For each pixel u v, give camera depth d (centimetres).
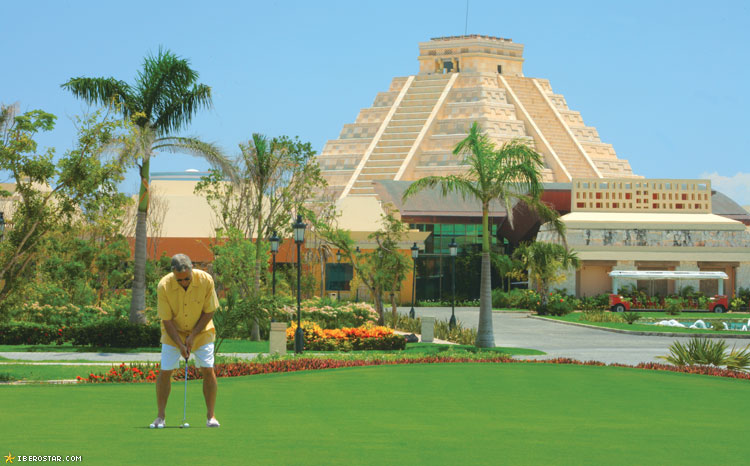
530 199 3775
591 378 2036
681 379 2084
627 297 7488
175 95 3566
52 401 1402
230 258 4594
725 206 9481
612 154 14888
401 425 1179
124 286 5103
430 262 8812
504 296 8025
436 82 14500
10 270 2608
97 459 845
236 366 2245
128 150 3094
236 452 903
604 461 904
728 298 7900
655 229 7994
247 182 4606
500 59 16325
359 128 14000
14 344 3494
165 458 858
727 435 1138
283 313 4112
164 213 6831
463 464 870
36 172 2525
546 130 14162
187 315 1085
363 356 2855
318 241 6712
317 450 932
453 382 1870
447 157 12588
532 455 931
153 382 1903
